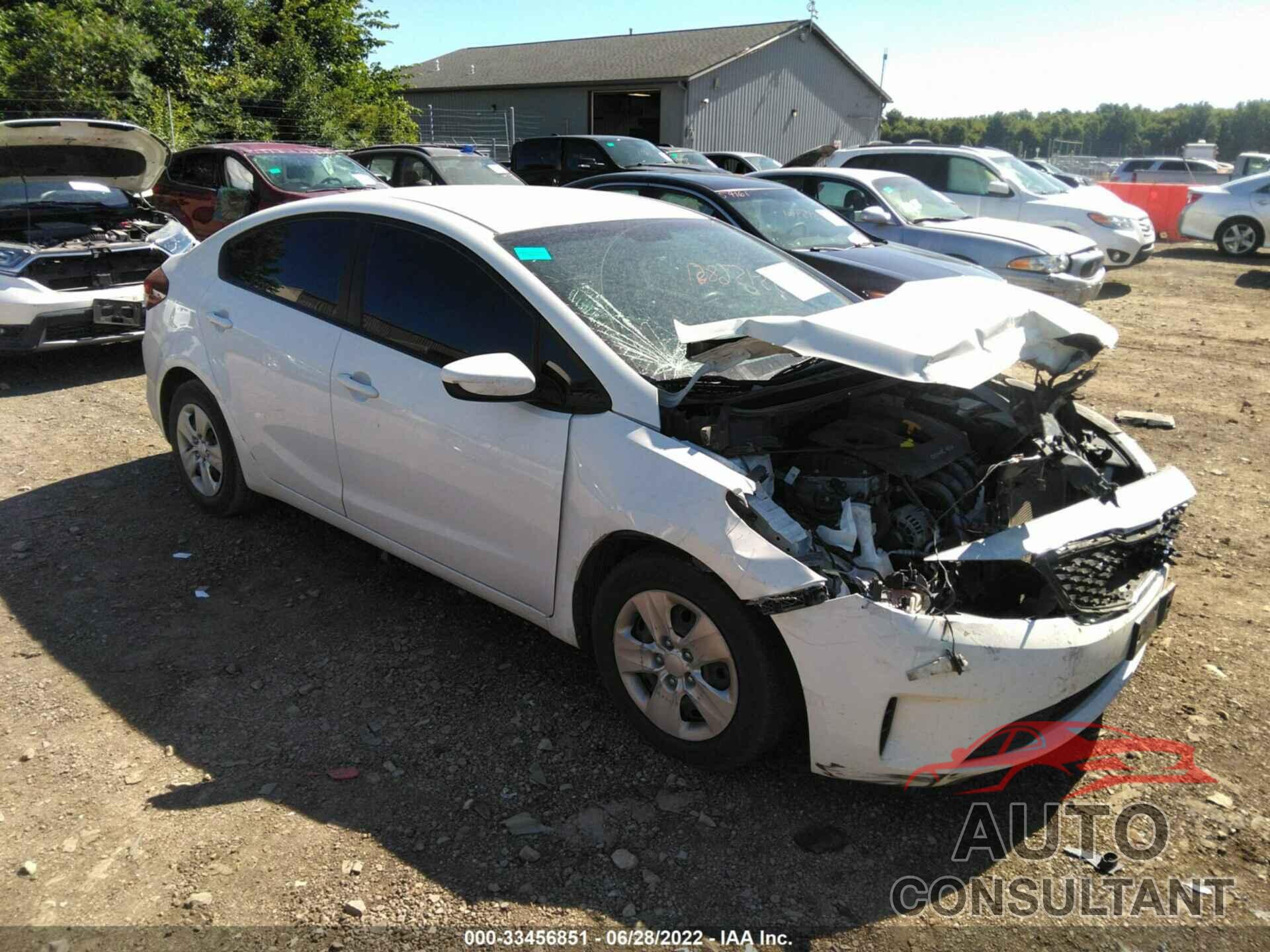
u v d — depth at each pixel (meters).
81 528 4.51
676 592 2.73
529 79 34.66
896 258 7.35
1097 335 3.14
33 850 2.56
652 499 2.71
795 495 2.85
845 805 2.81
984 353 2.71
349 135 23.03
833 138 37.25
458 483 3.26
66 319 6.64
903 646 2.42
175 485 5.06
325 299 3.76
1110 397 7.26
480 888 2.47
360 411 3.54
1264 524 4.89
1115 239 12.05
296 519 4.66
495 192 3.94
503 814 2.73
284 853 2.57
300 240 3.94
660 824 2.71
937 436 3.13
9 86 15.10
